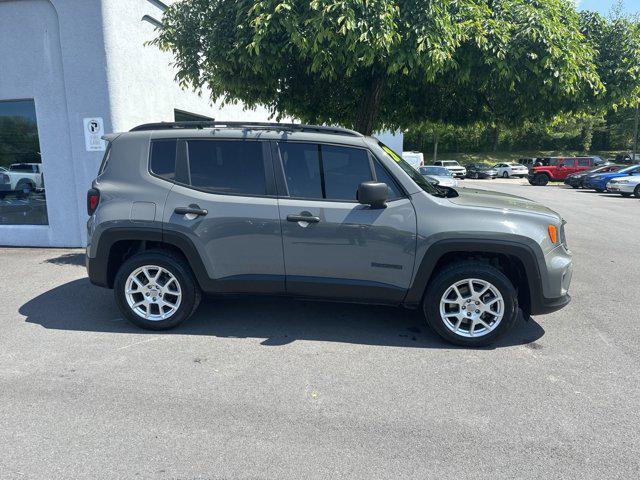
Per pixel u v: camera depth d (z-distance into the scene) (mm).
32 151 7930
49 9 7371
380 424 2938
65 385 3387
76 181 7793
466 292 4098
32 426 2881
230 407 3117
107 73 7375
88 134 7582
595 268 7125
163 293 4379
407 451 2676
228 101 7773
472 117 9117
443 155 55875
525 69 6398
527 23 6043
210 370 3641
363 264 4098
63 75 7500
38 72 7566
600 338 4363
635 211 14906
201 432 2834
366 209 4059
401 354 3967
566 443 2766
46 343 4129
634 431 2889
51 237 8094
